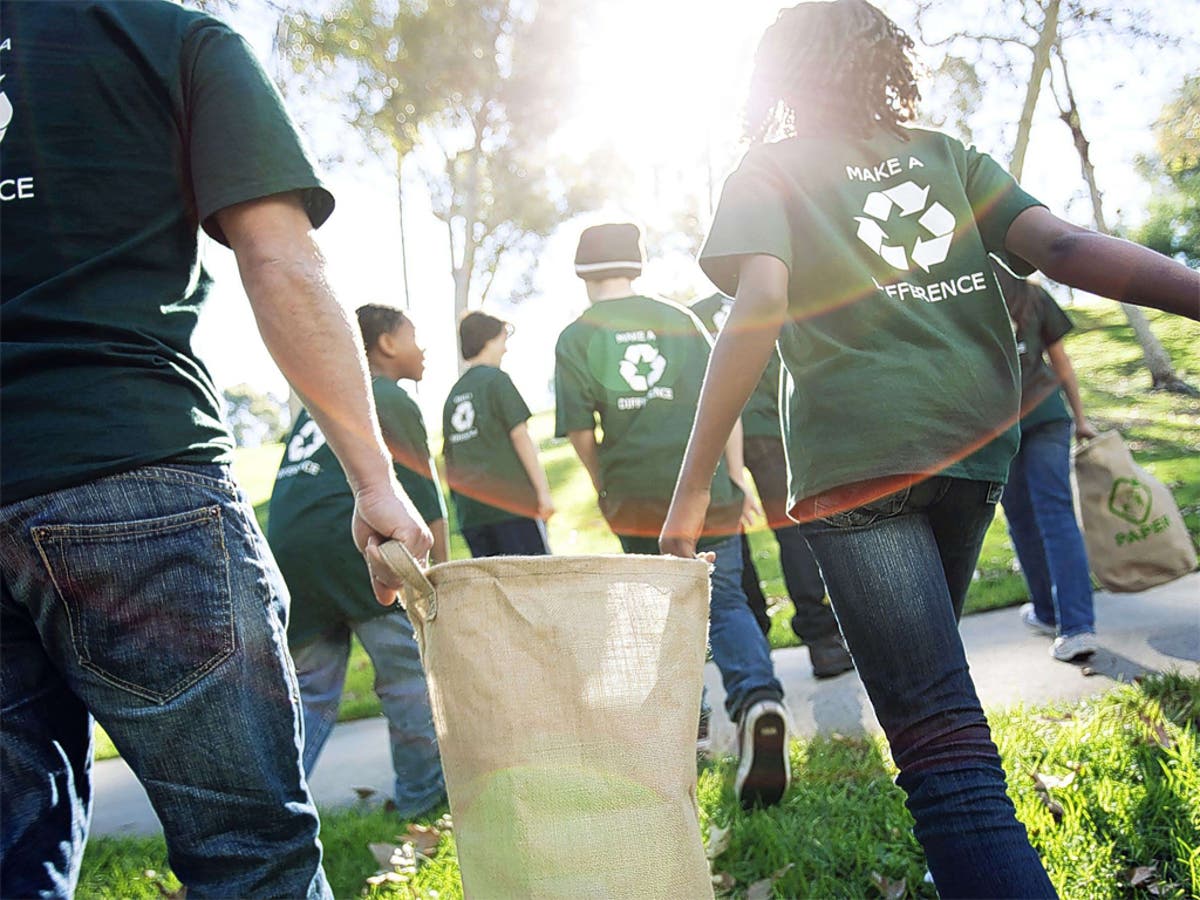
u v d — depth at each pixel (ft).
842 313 6.89
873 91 7.27
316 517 12.35
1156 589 17.76
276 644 5.78
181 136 5.80
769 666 11.60
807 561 16.24
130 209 5.62
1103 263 6.61
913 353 6.75
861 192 7.06
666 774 5.62
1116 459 15.62
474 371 18.08
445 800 12.45
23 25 5.64
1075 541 14.75
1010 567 21.62
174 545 5.43
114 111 5.62
